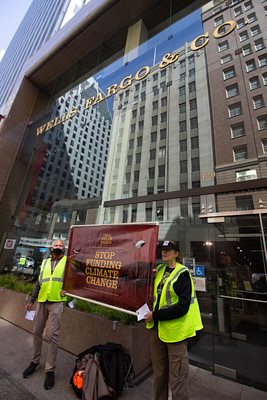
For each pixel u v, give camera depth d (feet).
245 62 22.48
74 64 43.32
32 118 45.03
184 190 20.08
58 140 36.60
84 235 11.05
